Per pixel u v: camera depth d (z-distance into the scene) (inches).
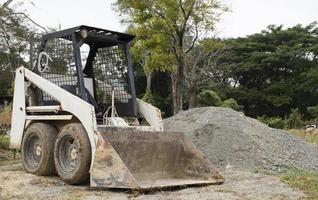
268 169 375.2
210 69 1508.4
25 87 373.1
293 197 269.7
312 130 866.1
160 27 959.0
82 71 344.2
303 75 1911.9
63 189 309.3
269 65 1987.0
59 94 340.8
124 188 288.4
